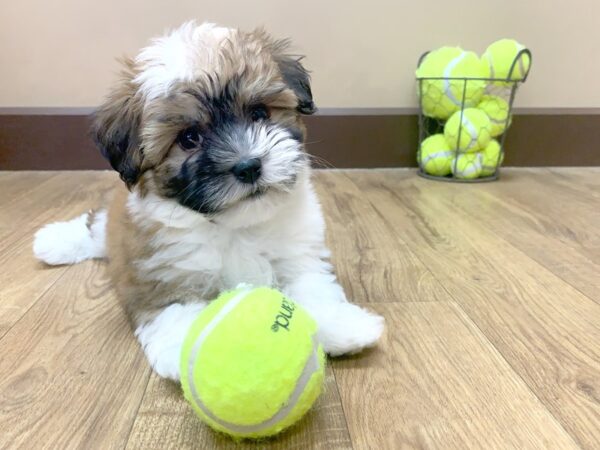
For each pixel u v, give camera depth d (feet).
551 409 0.79
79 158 2.49
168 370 0.85
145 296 1.05
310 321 0.77
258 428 0.70
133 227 1.10
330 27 2.37
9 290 1.25
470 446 0.72
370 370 0.89
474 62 2.25
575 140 2.51
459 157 2.29
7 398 0.83
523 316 1.08
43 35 2.35
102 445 0.73
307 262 1.17
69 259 1.42
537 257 1.41
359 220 1.76
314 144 2.49
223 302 0.78
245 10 2.34
